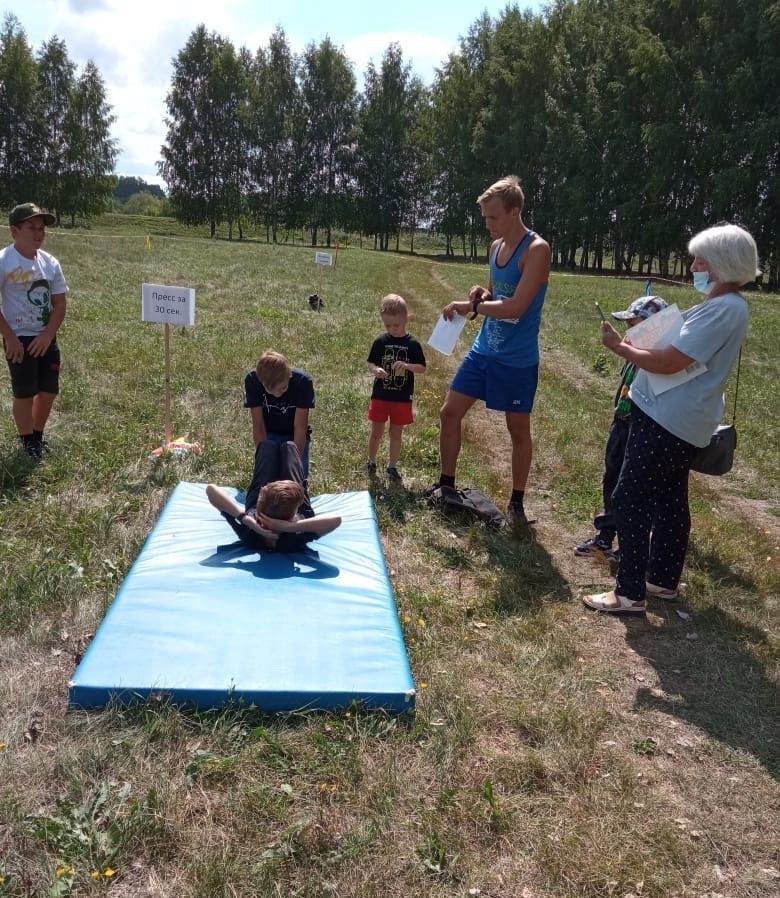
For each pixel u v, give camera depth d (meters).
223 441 6.64
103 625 3.32
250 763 2.76
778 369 12.61
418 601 4.16
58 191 62.59
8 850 2.37
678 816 2.75
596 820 2.67
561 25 48.84
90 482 5.53
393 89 62.97
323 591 3.75
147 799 2.55
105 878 2.29
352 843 2.46
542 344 13.87
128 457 6.07
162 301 6.10
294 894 2.29
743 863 2.56
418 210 65.69
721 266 3.69
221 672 3.06
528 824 2.62
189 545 4.22
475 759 2.93
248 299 16.91
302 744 2.86
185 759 2.77
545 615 4.18
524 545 5.14
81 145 62.00
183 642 3.23
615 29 43.66
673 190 41.25
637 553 4.17
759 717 3.38
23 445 5.96
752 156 36.75
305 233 77.12
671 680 3.65
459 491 5.63
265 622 3.41
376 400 6.11
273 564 4.00
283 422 5.09
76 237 36.38
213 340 11.17
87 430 6.68
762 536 5.73
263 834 2.48
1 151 60.88
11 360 5.68
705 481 7.10
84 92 62.31
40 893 2.25
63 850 2.36
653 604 4.44
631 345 3.96
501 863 2.47
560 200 46.88
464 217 56.19
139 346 10.19
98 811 2.53
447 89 54.59
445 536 5.16
